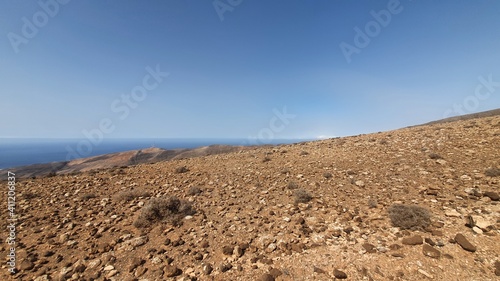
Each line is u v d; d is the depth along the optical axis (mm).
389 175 11266
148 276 5215
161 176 15242
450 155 12578
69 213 9094
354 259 5340
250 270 5234
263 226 7395
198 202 10000
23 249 6473
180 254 6055
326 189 10500
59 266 5723
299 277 4906
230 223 7766
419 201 8031
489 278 4340
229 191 11344
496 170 9172
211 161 20578
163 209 8406
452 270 4672
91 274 5375
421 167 11562
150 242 6766
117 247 6516
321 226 7078
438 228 6203
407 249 5488
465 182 8992
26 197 11219
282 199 9789
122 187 12820
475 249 5121
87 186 13078
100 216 8836
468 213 6688
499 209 6559
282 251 5891
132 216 8789
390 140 19500
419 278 4574
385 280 4617
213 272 5270
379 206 8094
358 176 11734
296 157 18422
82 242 6855
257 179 13156
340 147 20078
